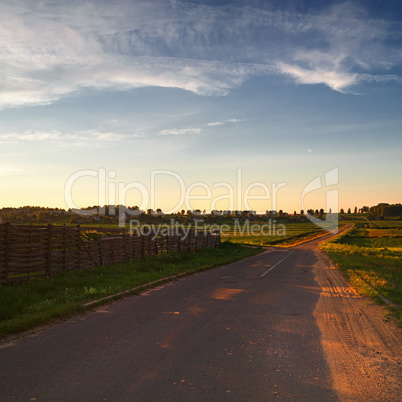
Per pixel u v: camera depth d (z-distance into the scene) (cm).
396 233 11088
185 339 700
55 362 564
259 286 1469
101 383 487
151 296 1174
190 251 3123
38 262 1348
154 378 506
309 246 6512
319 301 1148
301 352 635
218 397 452
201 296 1194
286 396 460
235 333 749
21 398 440
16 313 880
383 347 675
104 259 1780
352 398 459
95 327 780
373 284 1512
